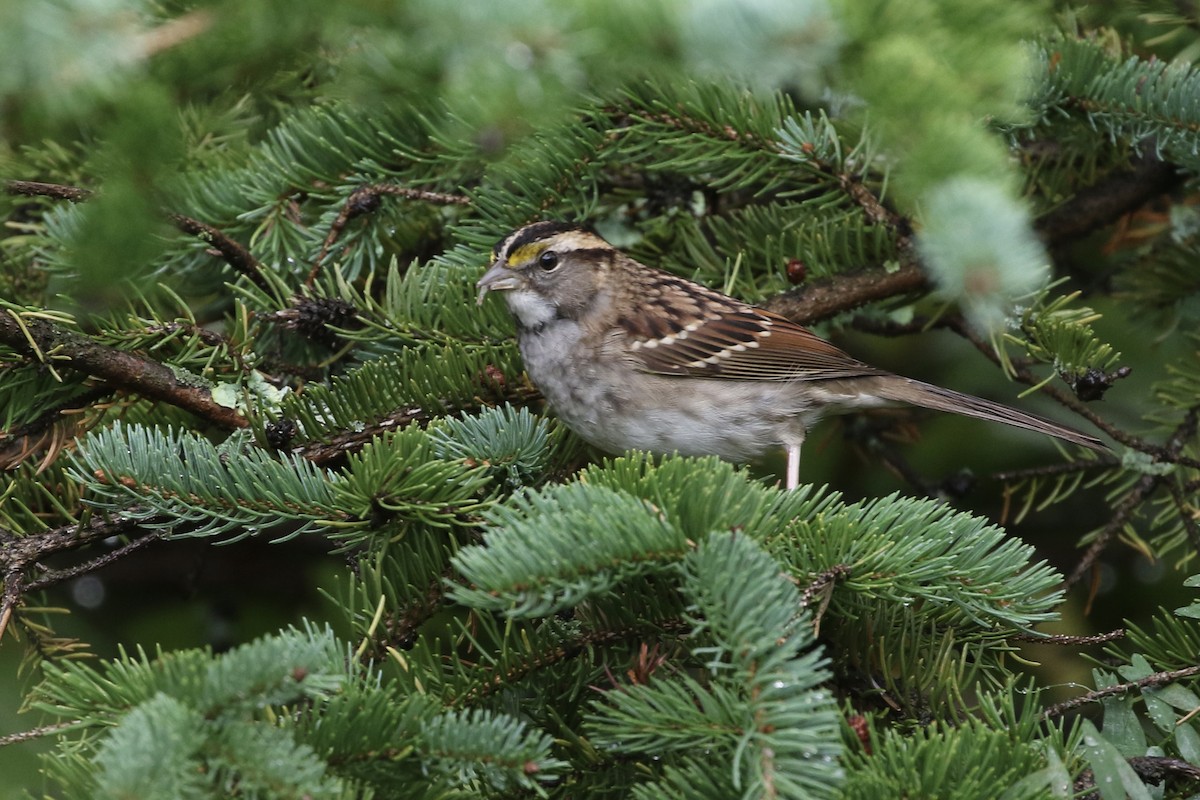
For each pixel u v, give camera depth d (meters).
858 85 5.26
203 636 10.81
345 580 10.19
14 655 9.34
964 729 5.46
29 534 7.58
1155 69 8.80
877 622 6.84
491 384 8.80
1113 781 5.64
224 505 6.90
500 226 9.45
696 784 5.25
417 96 6.07
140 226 5.86
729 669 5.47
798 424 9.77
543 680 6.57
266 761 4.81
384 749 5.28
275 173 9.19
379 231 9.92
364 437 8.24
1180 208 10.61
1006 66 5.25
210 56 5.52
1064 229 10.46
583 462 9.54
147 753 4.59
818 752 4.86
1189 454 9.67
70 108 5.16
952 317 10.38
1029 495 10.16
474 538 7.15
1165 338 10.93
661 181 10.47
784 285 10.03
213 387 8.44
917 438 11.12
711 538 5.58
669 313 9.39
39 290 9.87
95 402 8.43
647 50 5.20
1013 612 6.11
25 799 5.61
